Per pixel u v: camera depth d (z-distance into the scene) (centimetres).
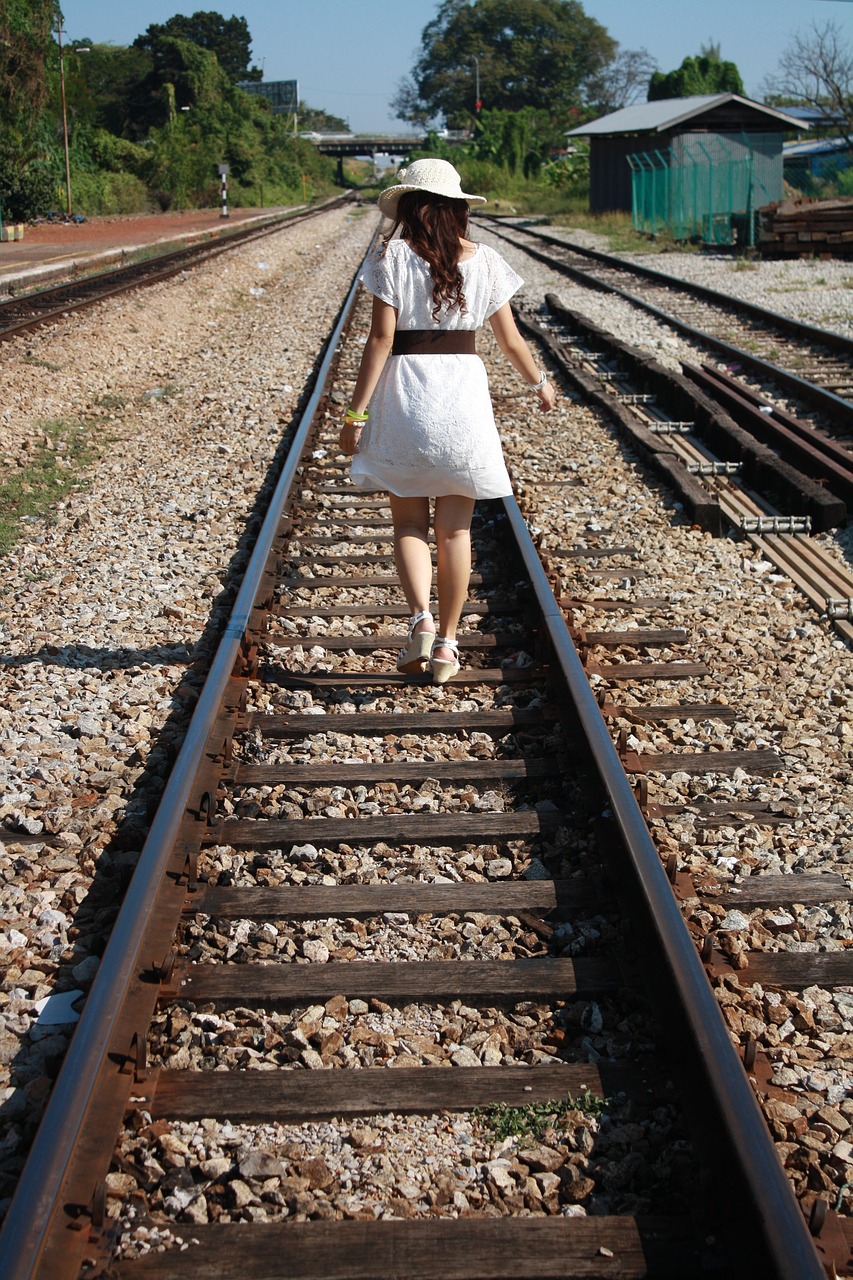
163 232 3588
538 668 500
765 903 347
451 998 307
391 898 346
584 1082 276
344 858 371
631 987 306
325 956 324
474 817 389
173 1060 283
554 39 14338
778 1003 305
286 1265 226
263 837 378
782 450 895
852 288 1923
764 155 3644
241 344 1564
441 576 470
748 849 378
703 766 430
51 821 394
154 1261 227
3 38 3838
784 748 446
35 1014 303
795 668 520
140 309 1684
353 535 704
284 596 609
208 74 9644
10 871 366
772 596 610
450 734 455
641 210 3709
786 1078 278
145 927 305
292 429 1016
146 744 454
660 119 3784
